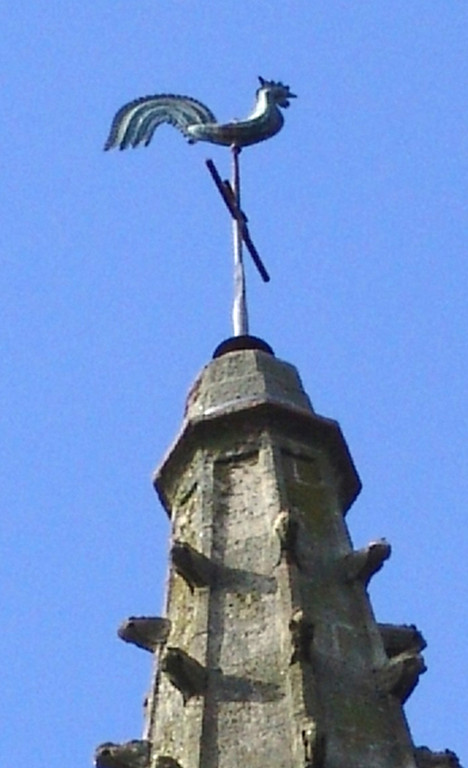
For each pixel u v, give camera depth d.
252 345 30.14
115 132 33.12
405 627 24.38
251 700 21.95
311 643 22.42
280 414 27.64
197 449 27.47
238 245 32.62
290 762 20.67
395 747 21.73
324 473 27.22
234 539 25.20
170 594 25.34
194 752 21.23
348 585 24.72
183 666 22.38
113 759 22.67
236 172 33.56
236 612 23.69
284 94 34.62
